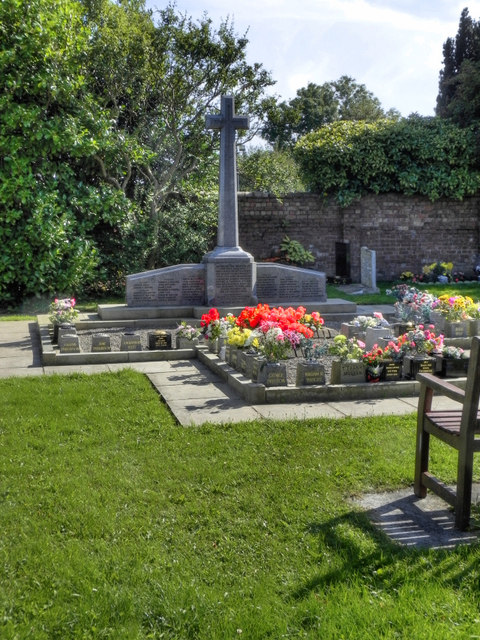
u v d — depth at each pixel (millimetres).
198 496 4316
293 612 2982
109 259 16766
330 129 21016
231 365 8125
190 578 3289
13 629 2859
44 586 3215
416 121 20953
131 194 18891
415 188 20453
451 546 3654
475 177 20641
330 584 3203
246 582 3250
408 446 5344
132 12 18219
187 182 18875
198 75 17844
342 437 5547
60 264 15383
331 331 11000
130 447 5309
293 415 6332
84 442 5410
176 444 5375
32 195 14891
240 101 18891
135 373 8055
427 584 3174
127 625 2902
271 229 20438
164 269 12578
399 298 13070
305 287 13281
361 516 4012
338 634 2795
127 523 3893
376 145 20219
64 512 4035
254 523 3902
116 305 12625
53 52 14586
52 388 7242
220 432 5699
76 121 15320
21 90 14758
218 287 12453
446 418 4199
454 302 10414
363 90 58719
